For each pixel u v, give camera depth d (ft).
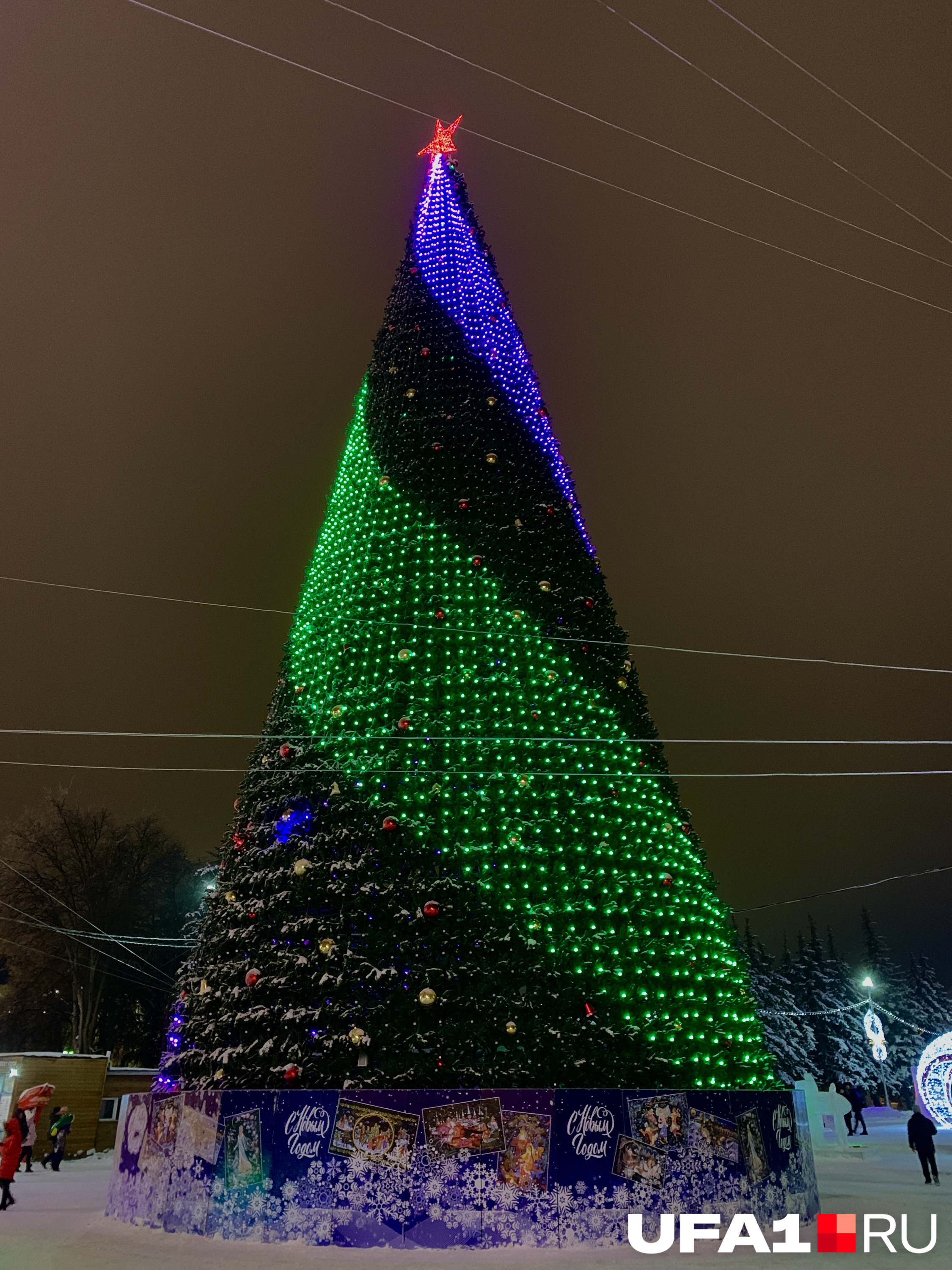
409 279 45.80
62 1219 32.78
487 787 31.58
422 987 28.17
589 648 36.09
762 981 146.51
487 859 30.32
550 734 32.89
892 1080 166.71
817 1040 160.66
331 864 30.55
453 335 43.16
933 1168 42.98
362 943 29.01
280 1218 25.59
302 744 34.04
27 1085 67.82
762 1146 28.43
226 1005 30.17
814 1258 23.89
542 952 28.96
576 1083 27.30
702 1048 29.43
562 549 38.29
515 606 35.29
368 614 35.40
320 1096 26.66
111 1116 76.59
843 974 171.32
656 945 30.25
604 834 31.60
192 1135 28.22
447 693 33.09
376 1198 25.17
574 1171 25.46
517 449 40.45
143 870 115.55
